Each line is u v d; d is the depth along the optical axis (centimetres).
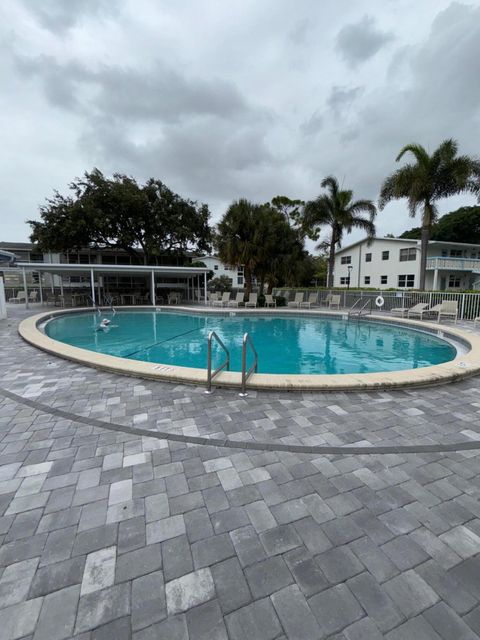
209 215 2627
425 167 1489
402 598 137
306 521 181
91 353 556
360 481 217
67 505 193
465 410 337
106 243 2302
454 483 216
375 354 781
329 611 131
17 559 155
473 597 138
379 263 2536
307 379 403
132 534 171
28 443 267
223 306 1853
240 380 399
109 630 124
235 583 143
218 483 214
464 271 2220
